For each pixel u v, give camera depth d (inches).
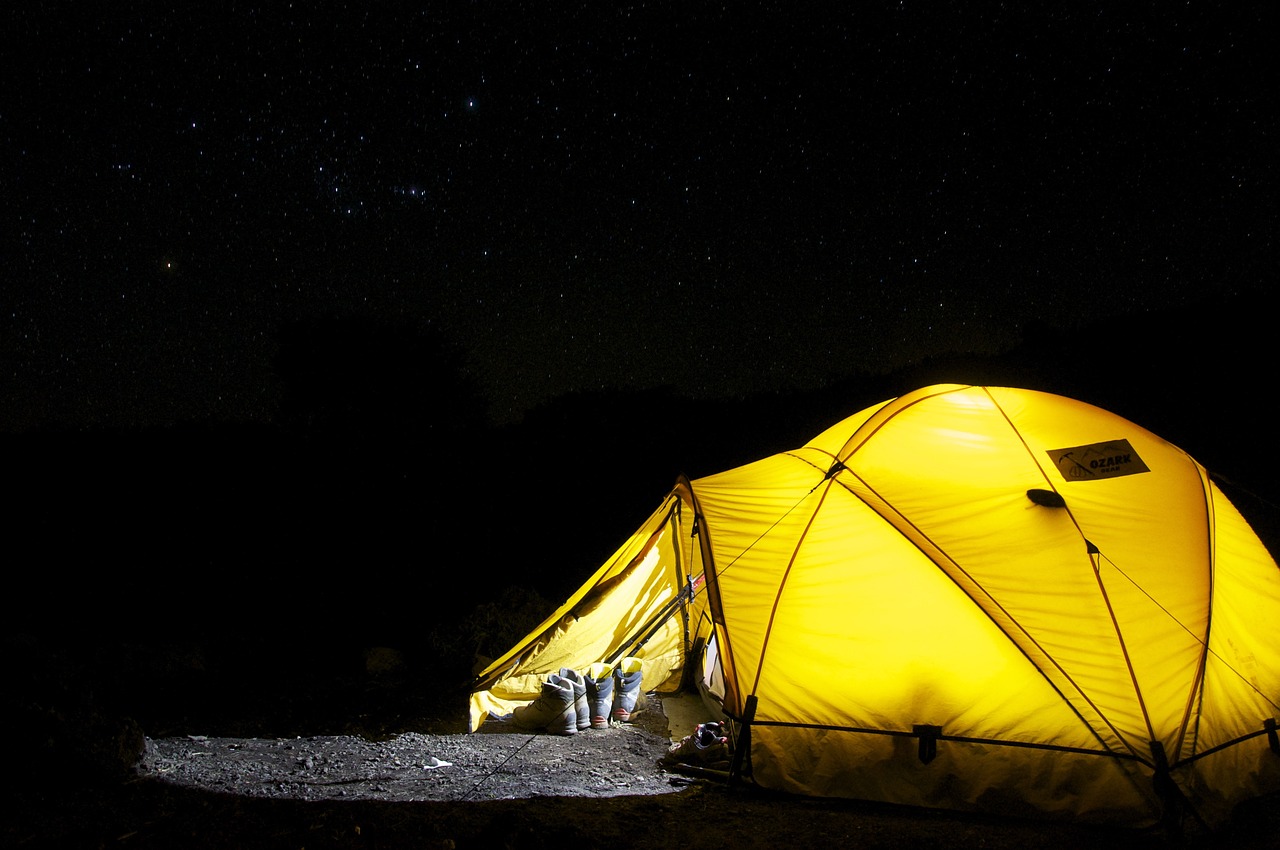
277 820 141.2
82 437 785.6
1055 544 177.2
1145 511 185.0
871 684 171.9
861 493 193.6
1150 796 148.1
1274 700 165.8
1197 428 514.9
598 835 140.9
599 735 218.4
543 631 243.3
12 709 159.5
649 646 264.1
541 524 563.5
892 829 148.4
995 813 156.2
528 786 170.9
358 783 168.4
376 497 619.2
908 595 177.6
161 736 207.9
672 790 172.7
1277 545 321.7
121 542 501.0
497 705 235.0
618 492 631.2
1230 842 141.5
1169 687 158.4
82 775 155.0
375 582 438.9
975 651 168.7
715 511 208.7
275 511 579.5
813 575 186.7
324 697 254.1
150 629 339.9
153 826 136.1
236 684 267.4
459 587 431.5
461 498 622.2
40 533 513.0
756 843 140.6
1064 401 213.6
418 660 302.0
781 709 174.9
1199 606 169.9
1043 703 160.6
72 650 296.7
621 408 856.9
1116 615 167.2
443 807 152.0
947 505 187.6
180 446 745.0
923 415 210.5
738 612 188.7
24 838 127.3
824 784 166.6
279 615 376.2
